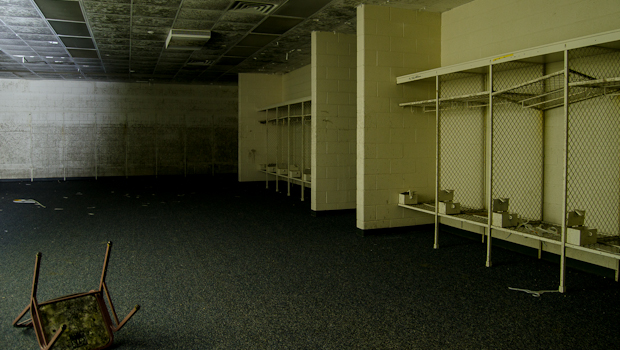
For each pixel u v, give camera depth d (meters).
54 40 7.75
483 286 3.71
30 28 6.84
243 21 6.52
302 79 10.98
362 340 2.71
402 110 5.88
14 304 3.28
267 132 11.59
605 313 3.12
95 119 13.69
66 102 13.39
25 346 2.61
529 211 4.77
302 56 9.47
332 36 7.19
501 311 3.16
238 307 3.25
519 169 4.87
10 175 13.05
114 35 7.38
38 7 5.71
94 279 3.89
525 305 3.28
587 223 4.15
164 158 14.45
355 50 7.36
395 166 5.88
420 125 6.00
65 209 7.78
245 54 9.23
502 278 3.94
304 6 5.76
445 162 6.03
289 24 6.72
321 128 7.21
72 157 13.53
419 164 6.02
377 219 5.80
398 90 5.84
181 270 4.17
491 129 4.22
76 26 6.74
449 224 5.96
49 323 2.35
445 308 3.22
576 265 4.22
